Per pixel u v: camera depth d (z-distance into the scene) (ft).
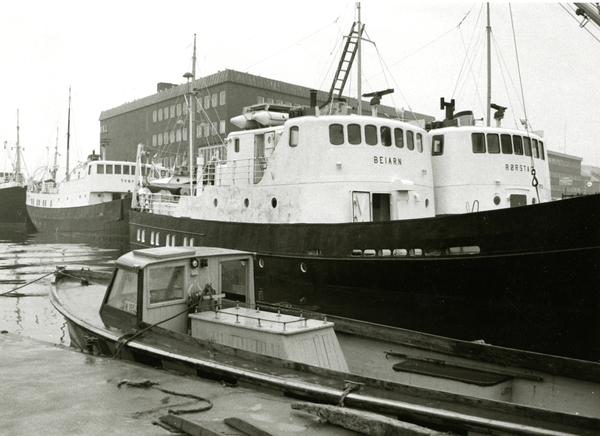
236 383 24.64
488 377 24.93
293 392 22.26
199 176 77.56
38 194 182.29
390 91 59.98
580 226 32.55
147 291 29.68
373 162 51.55
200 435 18.35
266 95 210.59
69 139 194.59
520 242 35.19
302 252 47.78
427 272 39.86
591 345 33.76
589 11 40.83
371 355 30.01
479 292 37.60
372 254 43.39
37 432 19.11
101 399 22.59
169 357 26.84
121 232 124.57
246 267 32.65
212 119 207.72
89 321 35.12
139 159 98.94
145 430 19.24
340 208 50.14
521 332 36.37
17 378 25.59
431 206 56.85
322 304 46.52
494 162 58.29
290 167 52.19
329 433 18.75
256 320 28.04
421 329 40.86
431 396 19.80
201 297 30.73
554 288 34.32
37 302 60.23
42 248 117.39
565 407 23.47
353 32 62.80
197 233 61.16
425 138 56.95
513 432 17.21
